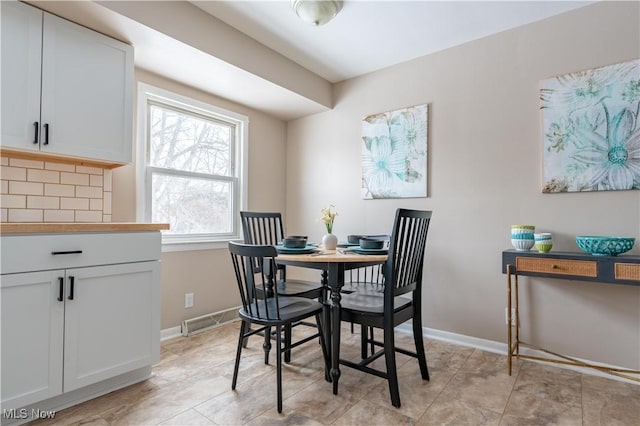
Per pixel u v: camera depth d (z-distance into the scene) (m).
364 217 3.22
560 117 2.27
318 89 3.28
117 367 1.79
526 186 2.40
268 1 2.19
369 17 2.34
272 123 3.70
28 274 1.50
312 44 2.71
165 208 2.76
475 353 2.45
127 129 2.13
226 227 3.24
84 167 2.19
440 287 2.76
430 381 2.00
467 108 2.66
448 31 2.52
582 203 2.20
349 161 3.34
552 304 2.30
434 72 2.83
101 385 1.79
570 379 2.04
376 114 3.14
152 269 1.95
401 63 3.02
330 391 1.87
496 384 1.97
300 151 3.74
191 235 2.94
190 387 1.88
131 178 2.49
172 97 2.73
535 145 2.37
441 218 2.77
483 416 1.64
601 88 2.14
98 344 1.72
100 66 2.01
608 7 2.14
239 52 2.52
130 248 1.85
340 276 1.86
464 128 2.68
